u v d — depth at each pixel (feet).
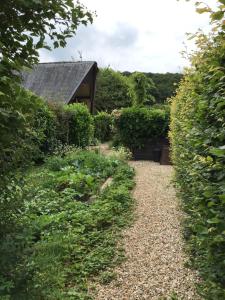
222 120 8.78
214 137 9.28
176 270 13.94
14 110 7.98
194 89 12.30
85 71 73.87
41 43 8.80
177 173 23.31
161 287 12.78
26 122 8.59
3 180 9.08
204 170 9.70
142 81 70.38
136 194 26.48
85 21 9.24
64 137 44.39
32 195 10.33
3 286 8.72
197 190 10.94
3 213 9.61
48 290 11.30
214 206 8.77
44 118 37.14
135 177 33.42
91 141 56.44
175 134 25.61
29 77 75.61
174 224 19.35
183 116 18.60
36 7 8.24
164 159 44.57
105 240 16.84
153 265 14.55
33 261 11.48
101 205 22.06
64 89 70.85
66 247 15.46
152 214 21.38
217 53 9.98
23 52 8.80
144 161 47.93
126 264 14.74
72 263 14.58
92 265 14.32
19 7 8.29
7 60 7.66
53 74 75.10
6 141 8.35
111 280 13.44
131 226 19.33
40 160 34.04
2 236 9.36
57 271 13.38
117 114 50.37
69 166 31.68
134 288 12.82
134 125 49.24
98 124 71.26
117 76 102.68
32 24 8.75
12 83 7.83
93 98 81.00
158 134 49.08
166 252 15.72
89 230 18.16
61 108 43.80
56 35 9.18
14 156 9.04
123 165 35.70
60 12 8.87
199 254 12.22
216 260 8.79
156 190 27.76
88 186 26.45
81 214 19.94
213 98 9.53
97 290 12.72
